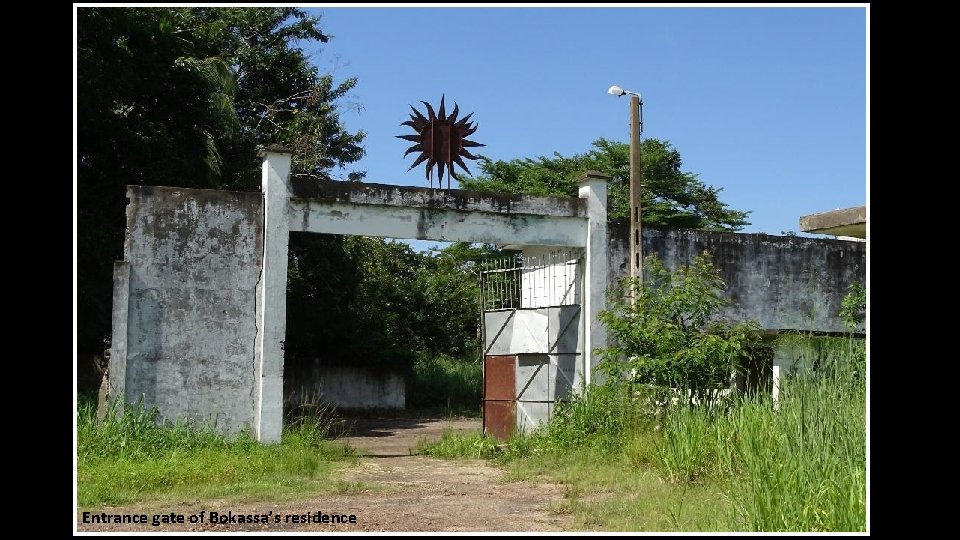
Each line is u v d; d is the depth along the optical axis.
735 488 7.89
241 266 12.68
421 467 12.13
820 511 6.49
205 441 11.92
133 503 8.55
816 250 15.86
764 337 12.94
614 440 11.79
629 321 12.53
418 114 13.89
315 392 24.81
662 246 14.78
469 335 31.28
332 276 23.59
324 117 23.03
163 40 17.56
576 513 8.17
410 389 27.16
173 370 12.22
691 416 10.38
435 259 33.66
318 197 13.03
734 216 30.27
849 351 8.59
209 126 18.78
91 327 16.14
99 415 12.26
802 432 7.57
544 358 14.51
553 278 15.12
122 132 16.45
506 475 10.98
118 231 16.44
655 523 7.40
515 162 31.36
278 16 24.36
